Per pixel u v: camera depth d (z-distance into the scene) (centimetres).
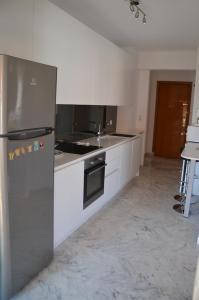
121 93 482
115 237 307
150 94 780
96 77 371
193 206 409
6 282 195
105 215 367
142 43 516
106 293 217
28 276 220
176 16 353
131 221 351
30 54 237
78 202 301
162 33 441
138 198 439
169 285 229
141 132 569
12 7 213
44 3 247
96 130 482
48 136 219
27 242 211
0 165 176
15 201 191
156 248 287
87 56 338
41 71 202
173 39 477
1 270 192
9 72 171
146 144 805
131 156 497
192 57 561
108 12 346
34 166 206
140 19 371
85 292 216
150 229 331
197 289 141
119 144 420
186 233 324
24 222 203
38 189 215
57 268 245
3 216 183
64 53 287
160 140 800
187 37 459
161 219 361
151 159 762
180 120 771
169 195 457
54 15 263
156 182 532
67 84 300
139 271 247
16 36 220
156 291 221
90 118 454
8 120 175
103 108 501
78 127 418
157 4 313
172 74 756
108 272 243
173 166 682
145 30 426
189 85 749
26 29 229
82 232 314
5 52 212
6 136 175
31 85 193
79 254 269
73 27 298
